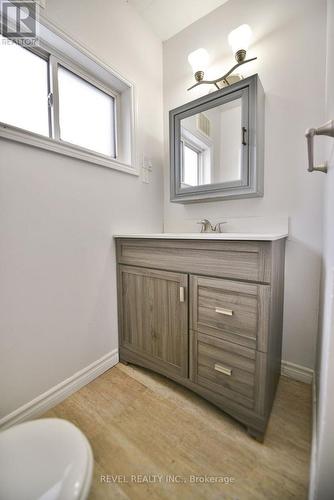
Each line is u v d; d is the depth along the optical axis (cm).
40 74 114
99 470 84
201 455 89
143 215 165
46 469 54
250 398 97
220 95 134
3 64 102
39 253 106
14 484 52
